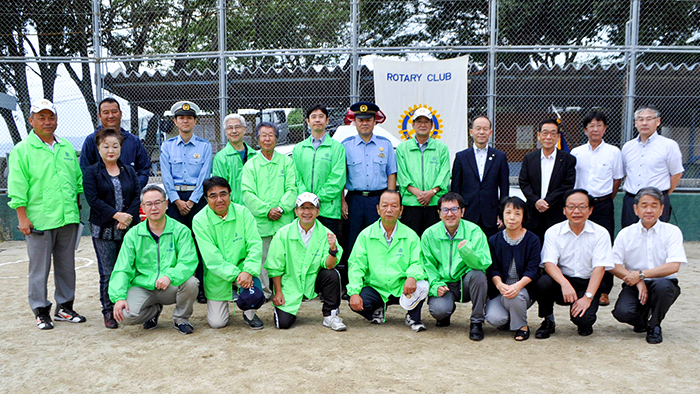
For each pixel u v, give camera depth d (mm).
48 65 9023
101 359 3363
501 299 3811
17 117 9523
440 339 3770
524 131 9219
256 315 4117
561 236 3824
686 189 8492
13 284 5633
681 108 9141
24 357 3408
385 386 2902
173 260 3936
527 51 7754
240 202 4961
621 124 8977
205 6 9922
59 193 4027
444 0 9375
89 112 8953
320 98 8766
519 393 2812
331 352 3469
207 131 9500
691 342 3662
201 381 2996
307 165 4887
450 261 3947
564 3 10281
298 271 4051
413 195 4852
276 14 9391
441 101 7910
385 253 4055
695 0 9508
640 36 10430
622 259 3814
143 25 9867
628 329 4027
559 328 4070
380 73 7883
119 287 3736
